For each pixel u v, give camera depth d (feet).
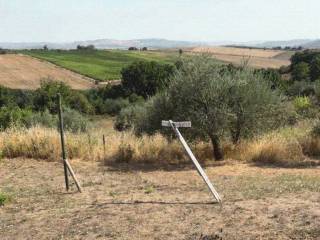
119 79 350.43
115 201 31.71
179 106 51.06
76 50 513.04
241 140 52.90
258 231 23.07
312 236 22.13
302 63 258.37
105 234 24.40
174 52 522.47
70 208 30.45
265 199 28.91
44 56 412.16
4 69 329.93
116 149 53.06
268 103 52.24
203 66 51.21
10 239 24.77
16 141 54.90
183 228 24.34
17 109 95.45
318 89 91.30
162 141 53.62
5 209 31.19
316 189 31.83
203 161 50.80
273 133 53.88
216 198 28.86
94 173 45.55
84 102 186.60
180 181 40.50
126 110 114.93
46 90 153.48
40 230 25.88
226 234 22.91
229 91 50.90
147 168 48.03
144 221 25.96
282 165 47.60
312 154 52.21
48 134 55.93
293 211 25.59
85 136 58.54
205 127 49.78
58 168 48.26
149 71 276.82
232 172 44.65
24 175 44.83
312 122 63.05
